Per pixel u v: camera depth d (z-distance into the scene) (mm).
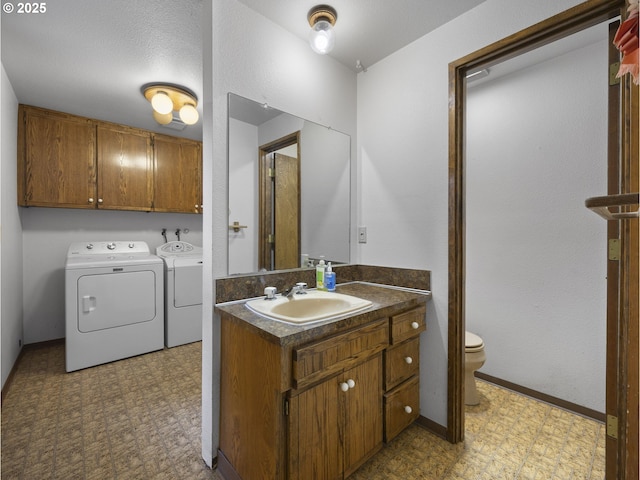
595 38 1779
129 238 3496
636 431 1115
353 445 1324
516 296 2145
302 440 1122
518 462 1477
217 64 1438
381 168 2004
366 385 1383
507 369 2189
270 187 1670
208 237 1450
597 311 1815
